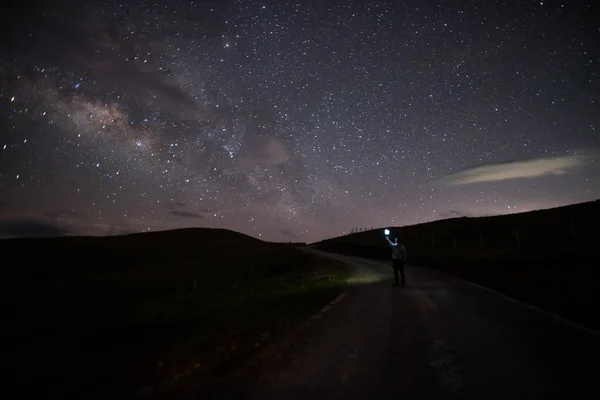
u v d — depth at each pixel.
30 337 10.58
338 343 6.28
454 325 7.36
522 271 18.00
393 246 14.96
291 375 4.75
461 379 4.41
